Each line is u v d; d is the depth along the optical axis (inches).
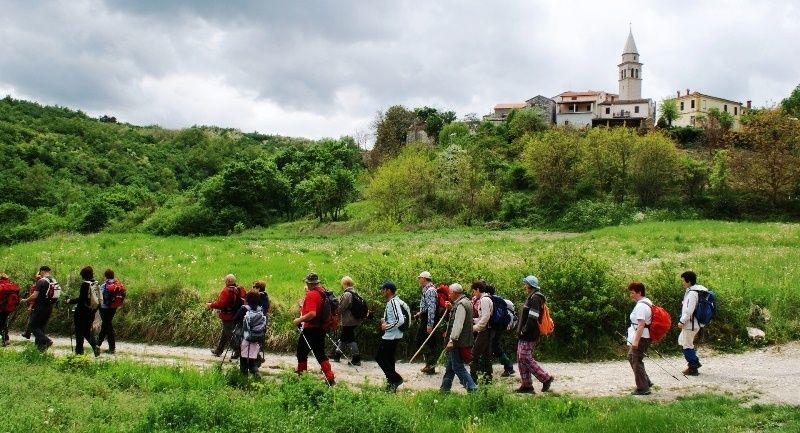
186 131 6373.0
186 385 444.5
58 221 2768.2
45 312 601.9
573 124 4099.4
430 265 689.6
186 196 3398.1
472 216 2479.1
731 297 662.5
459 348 426.6
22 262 892.0
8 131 4156.0
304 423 325.1
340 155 4146.2
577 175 2610.7
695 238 1366.9
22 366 463.2
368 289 641.6
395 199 2519.7
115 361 517.0
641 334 437.7
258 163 3075.8
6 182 3221.0
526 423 349.1
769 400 407.5
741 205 2303.2
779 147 2337.6
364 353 617.3
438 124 4557.1
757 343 617.3
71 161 4082.2
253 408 353.1
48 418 317.1
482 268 690.2
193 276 815.7
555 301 617.3
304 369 482.0
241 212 2829.7
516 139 3622.0
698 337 631.2
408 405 385.1
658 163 2396.7
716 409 375.9
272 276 813.9
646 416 340.8
